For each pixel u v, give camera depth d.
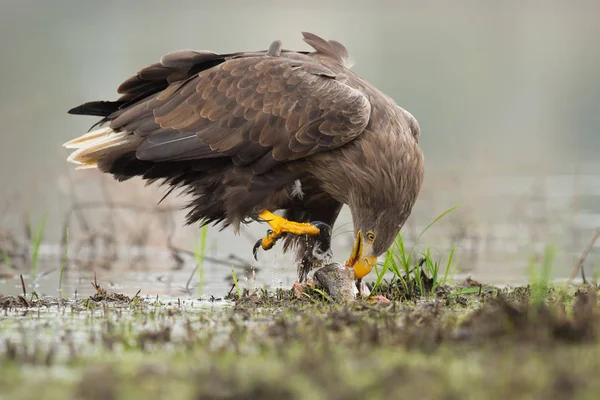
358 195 12.54
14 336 9.30
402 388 6.51
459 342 8.04
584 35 60.22
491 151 29.58
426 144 32.72
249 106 12.42
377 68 46.66
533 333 7.89
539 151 31.48
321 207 13.42
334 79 12.63
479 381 6.65
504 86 44.38
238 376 6.83
